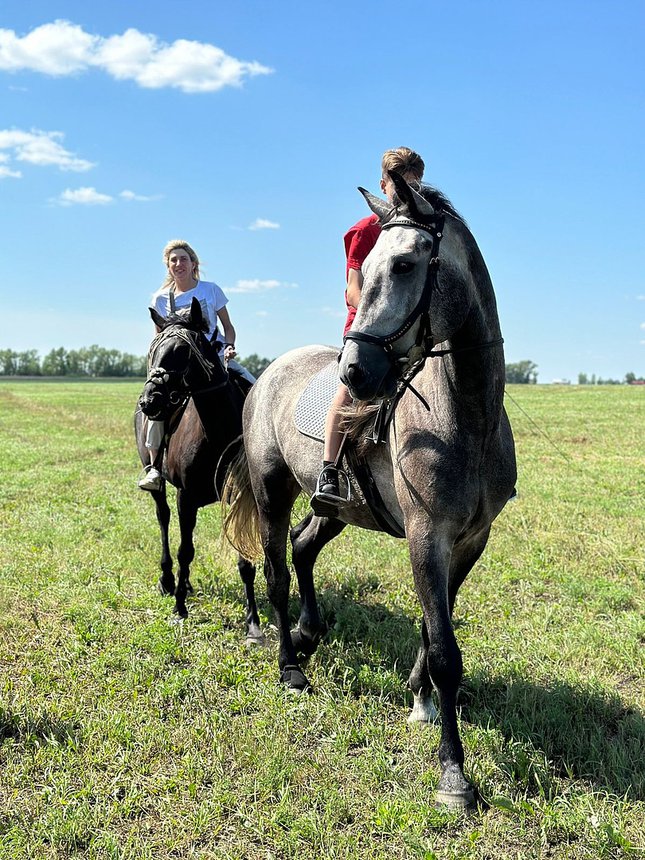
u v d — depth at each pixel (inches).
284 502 181.6
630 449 576.1
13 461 545.0
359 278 148.6
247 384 234.1
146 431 234.5
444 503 126.6
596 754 136.6
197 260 235.1
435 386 130.6
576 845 115.8
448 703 127.1
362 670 174.9
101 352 5300.2
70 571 252.5
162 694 164.2
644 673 172.4
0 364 5187.0
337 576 243.3
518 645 187.3
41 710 156.9
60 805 126.4
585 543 280.4
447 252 118.0
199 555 275.7
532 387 1877.5
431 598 127.1
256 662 186.9
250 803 127.3
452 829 120.4
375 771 134.1
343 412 145.9
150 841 118.1
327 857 112.7
